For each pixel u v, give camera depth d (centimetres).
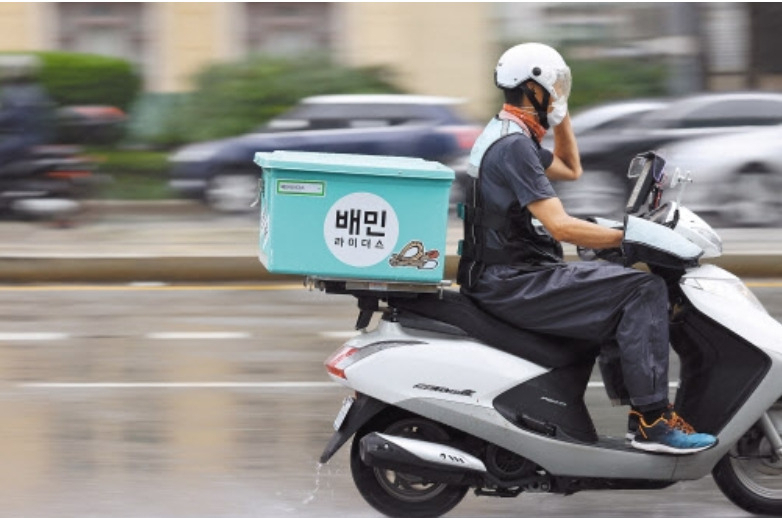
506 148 1282
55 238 3612
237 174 4178
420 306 1312
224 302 2812
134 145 4950
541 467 1314
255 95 4984
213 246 3388
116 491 1524
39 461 1645
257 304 2789
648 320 1268
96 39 5256
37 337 2431
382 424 1327
